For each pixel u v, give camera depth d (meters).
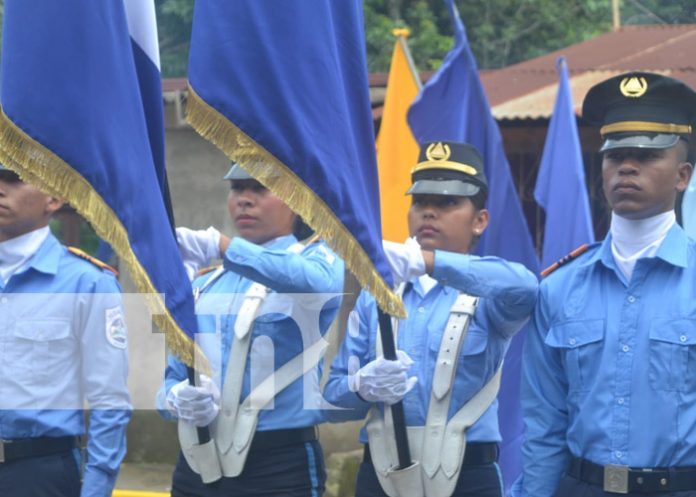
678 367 13.58
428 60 45.44
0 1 31.44
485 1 47.16
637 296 13.96
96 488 16.03
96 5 13.41
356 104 14.27
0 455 16.14
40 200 16.42
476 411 16.33
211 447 16.09
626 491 13.61
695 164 14.90
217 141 13.54
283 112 13.51
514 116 29.56
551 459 14.48
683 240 14.10
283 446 16.19
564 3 46.88
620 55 31.77
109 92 13.44
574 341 14.15
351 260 13.71
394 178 23.33
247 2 13.57
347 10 14.20
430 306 16.70
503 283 14.86
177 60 32.06
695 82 29.75
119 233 13.35
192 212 30.36
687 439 13.51
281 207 16.39
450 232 16.91
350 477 26.39
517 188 31.09
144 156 13.77
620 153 13.95
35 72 13.30
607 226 29.78
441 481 16.17
